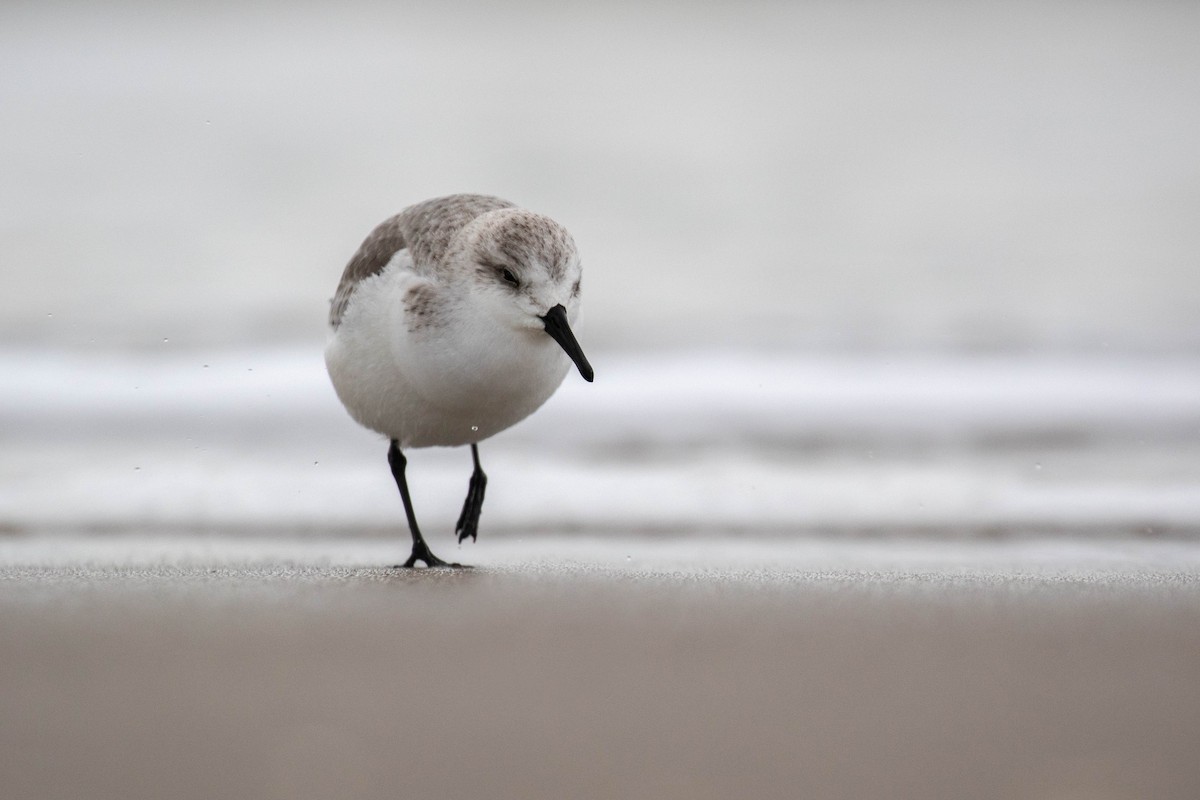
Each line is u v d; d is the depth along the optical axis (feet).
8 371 46.70
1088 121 107.34
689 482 37.32
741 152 101.04
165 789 13.64
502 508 35.01
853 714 16.31
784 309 58.85
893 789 13.94
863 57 135.54
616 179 92.17
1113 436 41.65
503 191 88.07
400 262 26.66
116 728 15.42
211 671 17.69
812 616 21.34
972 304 59.82
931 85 122.52
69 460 39.17
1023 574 26.27
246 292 61.41
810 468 38.75
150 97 111.34
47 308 56.59
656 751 15.03
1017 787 13.94
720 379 47.11
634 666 18.28
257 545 30.99
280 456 40.01
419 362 26.20
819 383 46.85
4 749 14.71
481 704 16.57
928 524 32.86
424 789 13.82
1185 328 54.03
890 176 92.99
